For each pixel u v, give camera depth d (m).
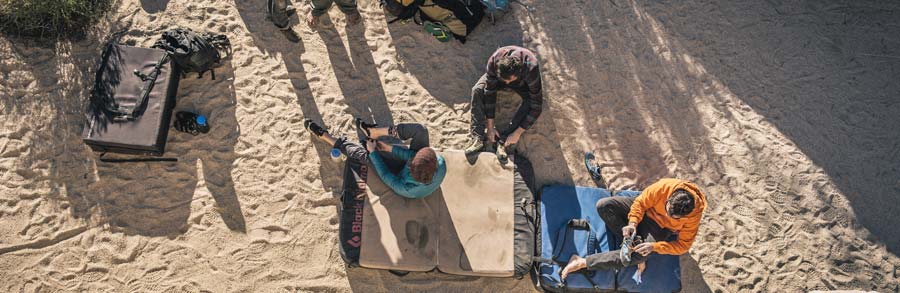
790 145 5.54
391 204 4.92
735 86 5.73
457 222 4.91
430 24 5.60
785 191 5.39
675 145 5.50
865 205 5.38
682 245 4.63
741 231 5.26
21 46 5.38
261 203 5.14
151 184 5.12
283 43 5.60
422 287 4.97
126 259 4.94
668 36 5.88
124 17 5.54
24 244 4.92
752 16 6.02
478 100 5.25
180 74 5.35
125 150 5.03
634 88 5.68
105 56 5.06
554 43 5.80
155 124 4.93
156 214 5.05
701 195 4.50
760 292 5.10
